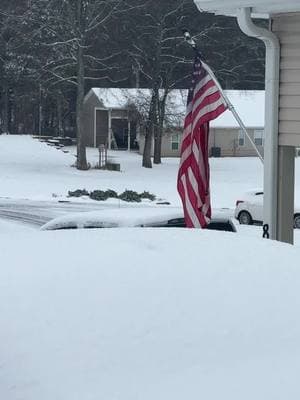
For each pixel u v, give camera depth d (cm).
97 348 380
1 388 347
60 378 352
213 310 419
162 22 4859
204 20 4925
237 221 2970
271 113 868
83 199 3753
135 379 350
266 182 880
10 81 6278
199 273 461
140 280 446
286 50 856
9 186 4141
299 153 5800
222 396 330
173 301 425
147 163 5206
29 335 389
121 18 4888
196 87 945
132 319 406
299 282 458
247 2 817
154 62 4962
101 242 524
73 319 403
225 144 6200
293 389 337
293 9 821
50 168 4934
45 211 3203
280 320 414
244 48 5172
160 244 517
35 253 496
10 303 416
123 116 6181
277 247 524
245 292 440
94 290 432
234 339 394
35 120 7031
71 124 7388
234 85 6425
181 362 369
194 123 933
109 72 5803
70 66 5025
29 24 5053
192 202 907
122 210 1031
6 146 5697
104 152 5600
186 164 923
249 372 356
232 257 491
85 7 4759
